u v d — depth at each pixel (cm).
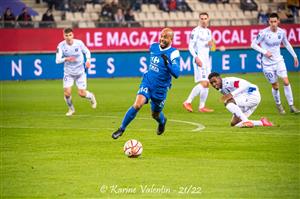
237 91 4072
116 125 4297
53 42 7875
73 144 3575
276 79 4800
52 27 7975
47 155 3262
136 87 7019
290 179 2705
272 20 4759
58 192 2538
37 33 7838
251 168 2909
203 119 4538
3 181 2723
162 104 3509
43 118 4719
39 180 2734
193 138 3709
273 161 3058
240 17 9581
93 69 7969
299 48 8431
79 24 8850
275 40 4781
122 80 7781
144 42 8075
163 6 9306
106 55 7981
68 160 3131
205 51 4997
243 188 2564
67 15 8969
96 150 3381
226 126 4153
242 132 3888
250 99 4128
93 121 4512
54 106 5519
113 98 6069
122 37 8006
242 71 8262
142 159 3131
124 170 2898
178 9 9400
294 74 8169
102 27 7988
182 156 3194
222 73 8181
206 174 2802
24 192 2544
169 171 2864
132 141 3181
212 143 3538
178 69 3375
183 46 8144
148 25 8694
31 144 3597
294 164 2992
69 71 4831
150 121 4481
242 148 3381
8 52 7781
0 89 6994
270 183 2638
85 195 2492
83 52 4856
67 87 4828
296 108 5216
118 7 8738
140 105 3369
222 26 8138
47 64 7900
